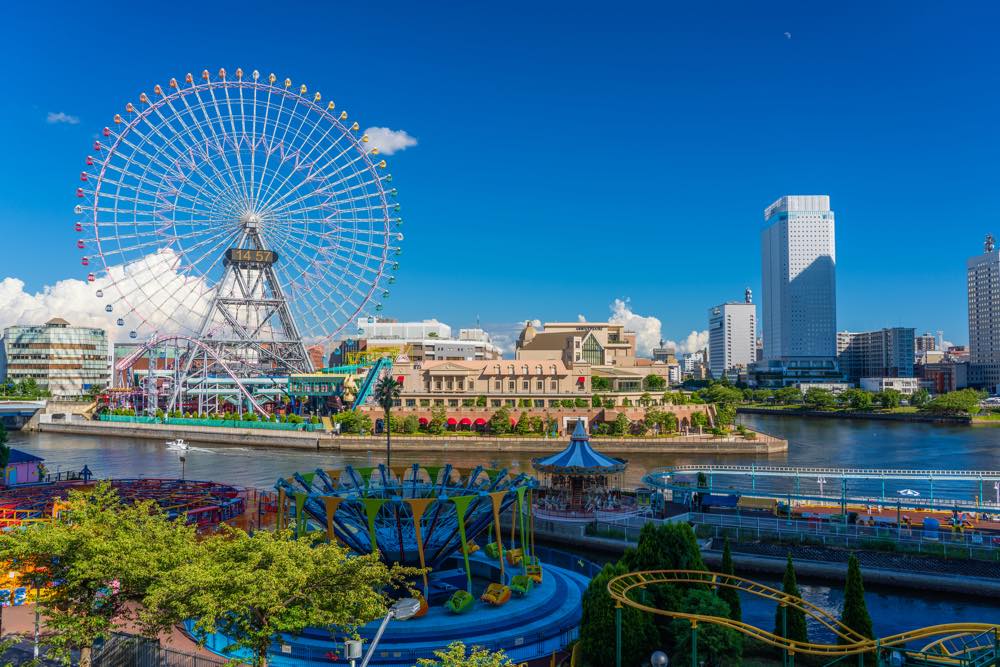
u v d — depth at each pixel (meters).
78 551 36.50
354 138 196.88
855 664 42.66
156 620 34.88
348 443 187.50
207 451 183.38
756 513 87.12
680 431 195.75
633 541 79.62
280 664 47.09
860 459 164.88
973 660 40.72
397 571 39.41
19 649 43.31
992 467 150.88
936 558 70.38
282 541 39.22
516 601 57.50
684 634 41.91
